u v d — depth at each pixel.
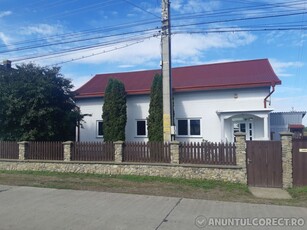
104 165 13.64
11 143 15.48
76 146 14.34
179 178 12.30
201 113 18.28
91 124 20.81
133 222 6.32
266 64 20.36
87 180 12.21
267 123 16.48
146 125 19.30
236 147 11.78
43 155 14.92
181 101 18.72
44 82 15.52
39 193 9.17
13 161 15.15
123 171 13.32
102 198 8.48
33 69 16.28
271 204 8.05
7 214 6.92
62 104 17.02
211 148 12.20
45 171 14.51
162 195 9.09
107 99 18.67
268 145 11.44
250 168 11.59
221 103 17.94
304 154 11.10
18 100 15.08
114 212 7.06
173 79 20.39
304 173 11.05
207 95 18.23
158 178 12.37
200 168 12.16
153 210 7.23
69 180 12.20
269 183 11.33
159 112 17.31
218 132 17.91
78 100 21.20
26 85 15.27
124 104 18.69
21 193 9.18
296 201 8.88
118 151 13.54
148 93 19.12
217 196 9.25
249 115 17.08
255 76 18.09
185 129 18.67
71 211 7.14
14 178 12.75
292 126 22.94
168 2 14.05
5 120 15.56
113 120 18.36
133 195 8.90
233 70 20.19
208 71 20.97
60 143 14.63
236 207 7.57
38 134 15.73
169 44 14.01
